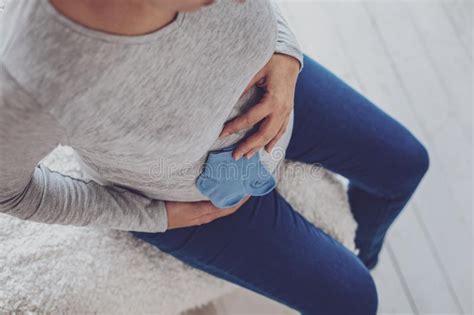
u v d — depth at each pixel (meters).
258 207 0.88
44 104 0.52
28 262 0.81
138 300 0.90
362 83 1.52
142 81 0.55
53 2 0.50
